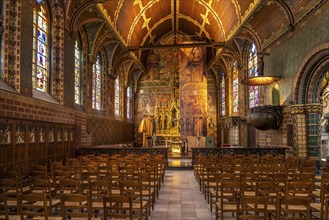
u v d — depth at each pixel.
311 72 17.69
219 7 25.88
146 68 40.34
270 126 20.66
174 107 39.59
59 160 17.31
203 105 36.97
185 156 30.08
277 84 21.38
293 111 18.53
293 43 18.95
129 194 8.10
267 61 23.22
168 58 40.78
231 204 7.84
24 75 13.70
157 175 11.83
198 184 14.80
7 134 12.05
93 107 26.06
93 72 26.23
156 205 10.52
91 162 13.30
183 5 30.69
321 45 15.57
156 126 39.41
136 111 41.12
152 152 20.70
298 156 18.16
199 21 32.25
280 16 19.44
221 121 38.34
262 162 13.27
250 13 20.98
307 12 16.80
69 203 8.16
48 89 17.45
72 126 19.61
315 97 17.98
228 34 27.23
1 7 13.07
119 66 31.50
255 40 23.98
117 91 34.19
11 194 8.20
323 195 6.88
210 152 20.62
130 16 26.19
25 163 13.36
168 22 35.62
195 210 9.84
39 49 16.48
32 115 14.12
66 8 18.05
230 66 34.47
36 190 9.77
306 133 18.06
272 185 7.52
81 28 22.38
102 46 25.33
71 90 19.53
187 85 37.38
